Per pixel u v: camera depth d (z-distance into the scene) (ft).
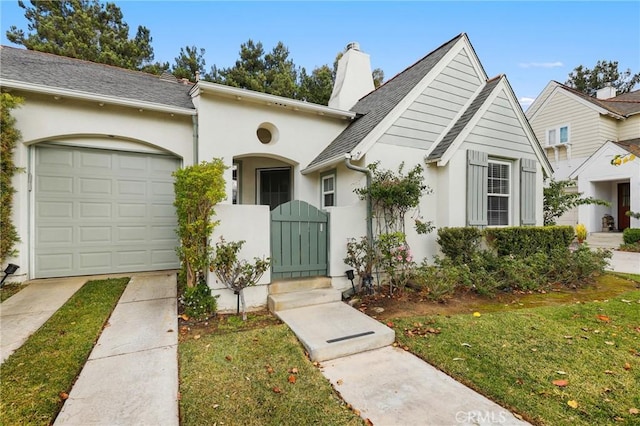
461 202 22.75
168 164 23.40
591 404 8.15
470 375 9.68
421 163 22.90
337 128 27.40
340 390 9.10
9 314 14.28
